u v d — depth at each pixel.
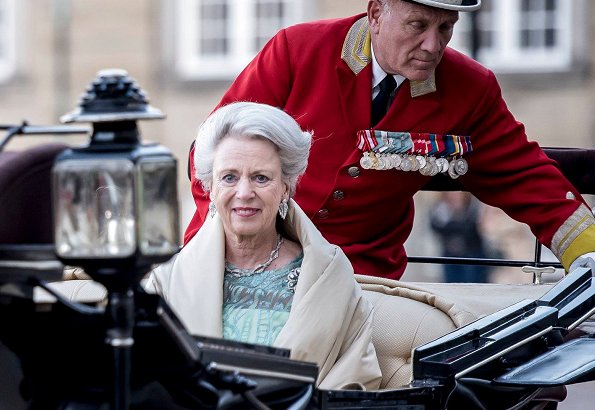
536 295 8.30
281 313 7.02
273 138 7.02
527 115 31.17
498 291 8.40
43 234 5.77
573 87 31.00
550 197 8.88
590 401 10.38
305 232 7.13
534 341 7.38
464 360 6.88
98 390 5.73
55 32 33.38
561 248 8.80
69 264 5.31
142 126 33.16
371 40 8.62
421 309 7.58
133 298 5.47
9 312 5.70
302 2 32.41
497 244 21.38
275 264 7.17
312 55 8.76
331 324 6.89
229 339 6.47
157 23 33.22
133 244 5.23
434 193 23.30
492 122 8.95
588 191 9.46
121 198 5.25
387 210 8.82
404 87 8.70
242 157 6.99
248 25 33.09
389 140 8.66
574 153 9.43
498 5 31.20
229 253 7.18
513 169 8.95
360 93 8.67
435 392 6.78
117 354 5.37
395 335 7.45
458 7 8.11
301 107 8.77
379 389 7.16
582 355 7.31
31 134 5.67
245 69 9.02
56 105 33.56
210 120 7.13
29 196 5.70
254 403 5.93
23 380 5.77
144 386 5.71
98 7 33.34
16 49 33.53
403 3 8.16
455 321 7.50
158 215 5.33
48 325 5.69
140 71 33.28
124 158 5.24
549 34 31.16
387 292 7.83
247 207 7.00
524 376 7.04
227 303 7.08
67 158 5.27
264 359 6.00
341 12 32.09
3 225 5.62
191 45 33.25
